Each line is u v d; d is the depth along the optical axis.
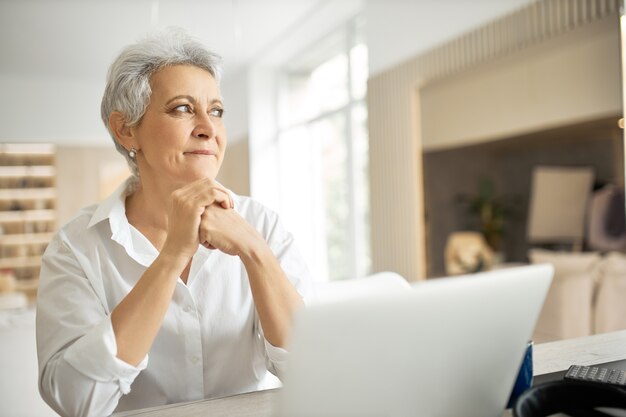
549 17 2.62
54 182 7.64
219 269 1.00
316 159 6.03
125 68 0.90
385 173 3.97
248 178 6.82
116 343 0.75
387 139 3.93
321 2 4.77
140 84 0.89
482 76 3.48
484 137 3.61
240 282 1.02
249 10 4.97
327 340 0.42
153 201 0.98
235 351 1.00
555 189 4.59
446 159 4.48
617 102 2.94
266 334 0.87
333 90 5.68
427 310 0.46
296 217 6.42
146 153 0.93
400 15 3.80
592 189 4.43
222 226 0.84
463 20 3.21
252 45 6.03
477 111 3.60
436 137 3.66
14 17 4.96
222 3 4.80
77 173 7.62
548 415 0.58
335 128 5.62
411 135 3.68
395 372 0.46
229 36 5.71
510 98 3.48
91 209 1.02
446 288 0.47
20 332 2.38
